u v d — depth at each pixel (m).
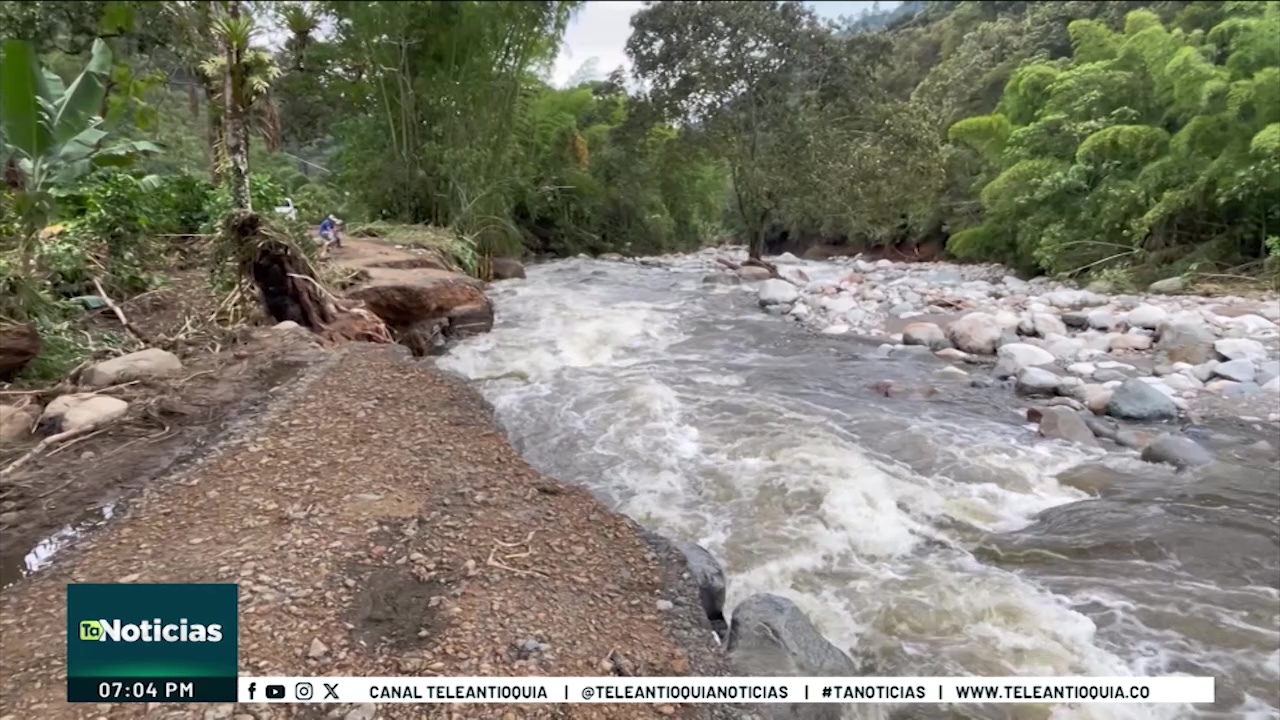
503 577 2.46
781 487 3.81
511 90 11.91
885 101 12.98
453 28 11.26
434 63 11.66
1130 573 3.07
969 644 2.60
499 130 12.05
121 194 6.62
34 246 4.88
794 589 2.95
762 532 3.37
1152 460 4.22
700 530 3.38
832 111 12.68
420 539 2.67
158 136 11.51
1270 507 3.60
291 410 3.85
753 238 13.88
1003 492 3.86
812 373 6.16
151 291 6.05
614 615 2.32
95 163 6.71
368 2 10.30
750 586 2.96
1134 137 10.01
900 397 5.47
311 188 12.28
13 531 2.62
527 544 2.71
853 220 13.73
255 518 2.75
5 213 5.12
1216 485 3.86
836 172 12.23
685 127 13.38
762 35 12.23
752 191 13.24
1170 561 3.15
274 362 4.66
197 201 8.10
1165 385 5.53
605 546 2.75
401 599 2.29
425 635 2.11
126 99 8.38
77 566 2.40
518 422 4.73
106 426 3.55
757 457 4.22
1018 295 9.81
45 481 3.01
